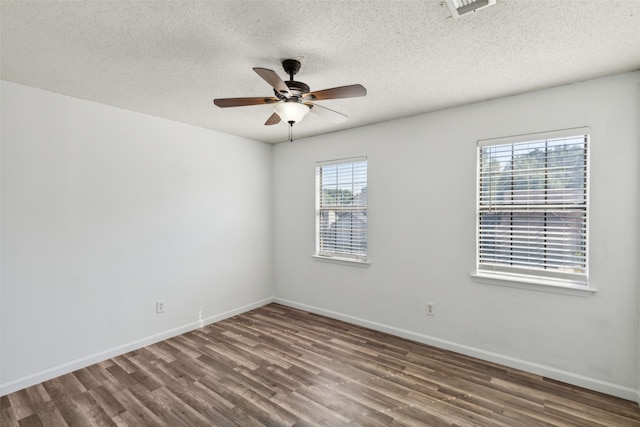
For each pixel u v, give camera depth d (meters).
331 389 2.44
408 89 2.60
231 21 1.67
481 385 2.48
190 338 3.41
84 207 2.82
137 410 2.20
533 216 2.69
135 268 3.16
